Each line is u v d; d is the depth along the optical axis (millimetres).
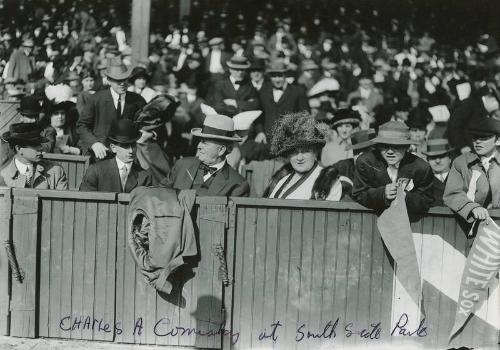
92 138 10203
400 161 7219
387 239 7004
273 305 7180
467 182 7219
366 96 15836
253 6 18766
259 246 7141
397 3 19094
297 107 12852
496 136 7195
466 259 7141
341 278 7164
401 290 7152
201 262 7121
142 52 14445
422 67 17078
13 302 7246
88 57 16906
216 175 7719
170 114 10016
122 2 18562
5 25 18000
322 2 18906
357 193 7199
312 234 7137
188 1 18828
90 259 7223
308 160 7609
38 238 7219
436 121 13766
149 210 6992
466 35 19000
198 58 16203
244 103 12617
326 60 17125
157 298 7195
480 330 7180
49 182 8164
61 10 18375
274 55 17594
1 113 10031
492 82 17156
